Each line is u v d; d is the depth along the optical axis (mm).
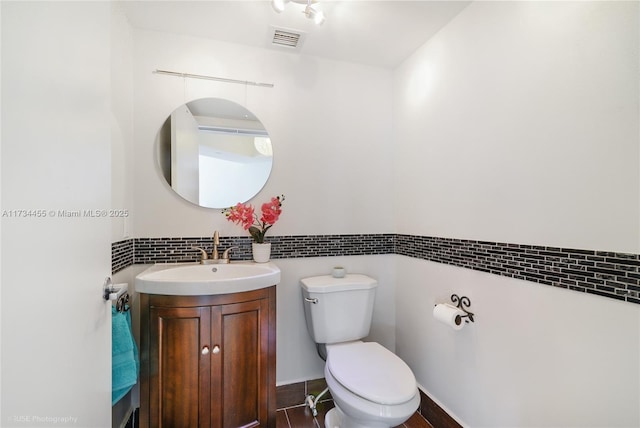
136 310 1528
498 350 1227
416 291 1773
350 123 1927
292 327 1786
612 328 862
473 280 1360
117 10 1347
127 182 1466
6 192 454
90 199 750
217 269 1544
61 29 614
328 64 1886
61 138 611
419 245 1748
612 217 862
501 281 1219
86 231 725
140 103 1564
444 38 1557
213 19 1501
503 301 1209
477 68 1345
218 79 1687
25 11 498
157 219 1589
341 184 1906
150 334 1229
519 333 1140
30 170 512
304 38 1669
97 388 793
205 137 1670
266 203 1712
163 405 1225
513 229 1169
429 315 1655
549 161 1035
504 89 1211
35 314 522
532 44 1096
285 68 1807
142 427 1214
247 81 1736
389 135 1991
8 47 457
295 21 1521
